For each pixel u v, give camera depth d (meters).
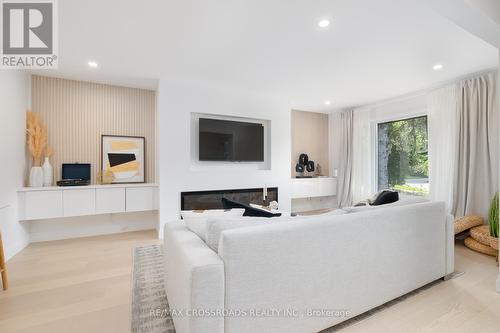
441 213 2.14
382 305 1.80
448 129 3.64
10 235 2.73
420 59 2.87
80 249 3.01
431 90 3.94
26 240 3.15
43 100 3.36
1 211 2.53
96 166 3.65
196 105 3.72
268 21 2.10
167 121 3.53
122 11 1.95
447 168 3.63
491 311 1.71
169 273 1.68
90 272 2.36
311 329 1.44
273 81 3.63
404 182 4.52
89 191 3.27
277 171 4.43
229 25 2.16
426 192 4.17
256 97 4.23
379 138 4.96
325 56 2.79
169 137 3.54
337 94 4.26
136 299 1.87
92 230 3.63
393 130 4.71
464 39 2.41
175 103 3.58
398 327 1.55
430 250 2.04
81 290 2.02
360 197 4.99
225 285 1.20
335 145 5.72
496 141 3.16
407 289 1.88
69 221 3.51
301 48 2.59
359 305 1.62
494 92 3.19
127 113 3.85
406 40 2.43
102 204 3.34
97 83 3.66
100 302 1.84
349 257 1.58
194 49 2.61
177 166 3.60
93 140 3.63
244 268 1.24
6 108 2.65
